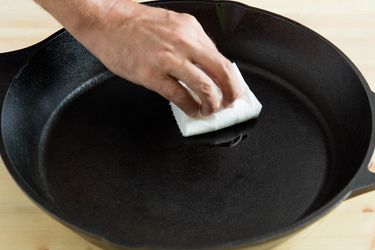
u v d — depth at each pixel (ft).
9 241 2.29
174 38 2.27
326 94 2.62
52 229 2.32
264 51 2.78
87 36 2.39
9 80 2.47
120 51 2.35
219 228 2.26
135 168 2.44
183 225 2.27
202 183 2.38
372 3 3.10
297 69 2.72
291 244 2.28
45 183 2.42
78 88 2.72
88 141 2.54
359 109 2.42
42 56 2.60
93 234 2.00
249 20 2.74
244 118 2.55
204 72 2.31
